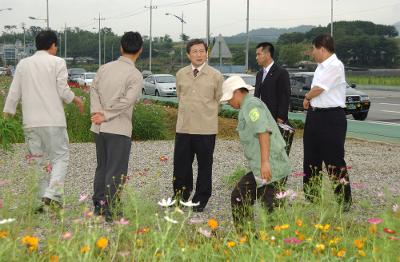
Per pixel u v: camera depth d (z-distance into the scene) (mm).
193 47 6602
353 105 20828
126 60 6004
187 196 6758
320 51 6496
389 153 11836
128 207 5047
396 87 49156
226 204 7031
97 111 5926
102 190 6082
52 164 6383
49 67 6320
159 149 12094
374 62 117125
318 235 4844
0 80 31547
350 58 118125
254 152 5137
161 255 3859
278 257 3871
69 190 7617
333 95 6496
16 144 10797
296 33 142000
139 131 14820
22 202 5738
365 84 55500
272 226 4848
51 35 6477
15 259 3871
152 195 7047
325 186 5969
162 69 98688
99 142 6062
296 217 4746
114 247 4422
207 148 6582
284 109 7074
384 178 8938
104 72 5980
